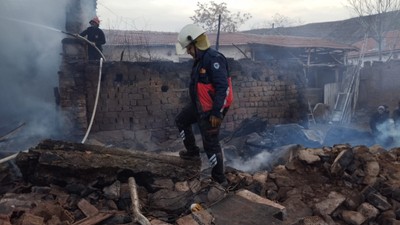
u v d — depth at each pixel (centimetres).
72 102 772
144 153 409
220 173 362
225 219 304
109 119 832
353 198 363
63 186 375
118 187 354
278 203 354
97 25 865
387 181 390
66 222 294
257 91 1022
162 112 878
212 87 336
